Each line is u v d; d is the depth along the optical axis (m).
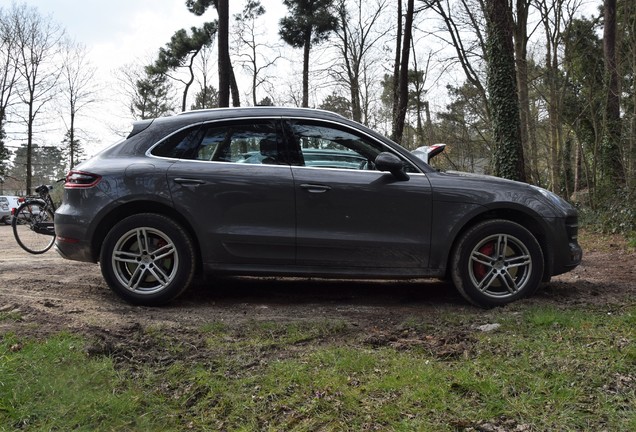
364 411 2.62
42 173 39.81
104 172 4.52
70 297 4.68
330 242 4.50
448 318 4.18
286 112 4.76
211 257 4.52
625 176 11.70
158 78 36.31
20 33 35.94
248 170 4.55
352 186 4.53
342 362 3.17
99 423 2.51
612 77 12.60
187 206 4.47
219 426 2.53
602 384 2.82
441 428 2.46
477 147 21.27
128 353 3.30
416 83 26.95
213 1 26.81
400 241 4.55
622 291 5.19
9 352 3.12
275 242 4.50
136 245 4.56
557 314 4.02
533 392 2.75
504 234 4.61
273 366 3.14
